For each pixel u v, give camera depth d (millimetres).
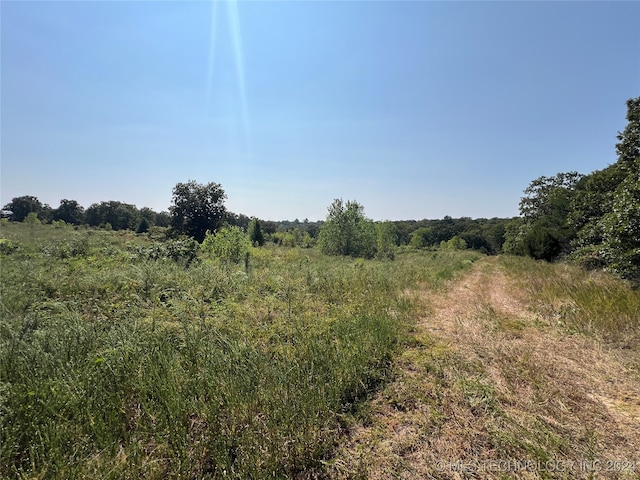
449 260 20375
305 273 9672
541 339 4785
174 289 6516
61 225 29188
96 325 4082
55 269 7172
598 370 3672
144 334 3867
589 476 2084
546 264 15945
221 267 10180
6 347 3164
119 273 6934
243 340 4227
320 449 2334
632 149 14625
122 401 2633
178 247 11875
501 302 7734
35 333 3516
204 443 2268
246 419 2533
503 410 2902
